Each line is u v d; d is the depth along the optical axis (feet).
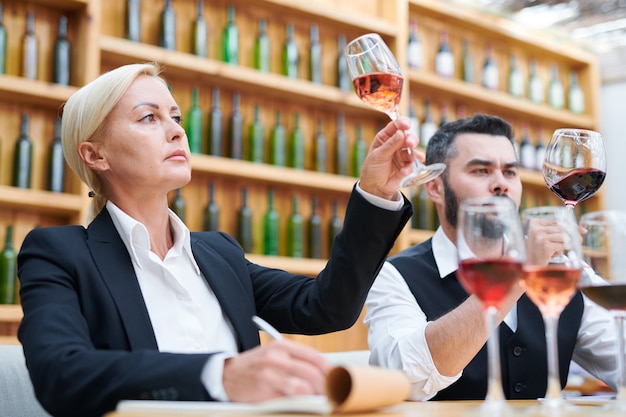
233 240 5.24
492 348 2.92
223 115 10.80
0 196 8.66
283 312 4.82
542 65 14.76
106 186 4.79
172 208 9.95
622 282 3.21
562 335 6.07
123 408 2.69
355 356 6.09
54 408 3.28
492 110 13.76
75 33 9.57
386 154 3.90
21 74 9.20
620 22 13.79
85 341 3.61
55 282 4.04
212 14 10.90
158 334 4.29
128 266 4.32
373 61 4.41
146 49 9.82
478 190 6.48
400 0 12.26
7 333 8.93
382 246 4.14
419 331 5.29
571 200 4.56
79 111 4.75
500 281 2.88
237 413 2.56
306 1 11.39
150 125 4.67
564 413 2.76
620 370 3.23
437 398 5.84
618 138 14.85
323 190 11.52
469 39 13.65
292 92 11.10
